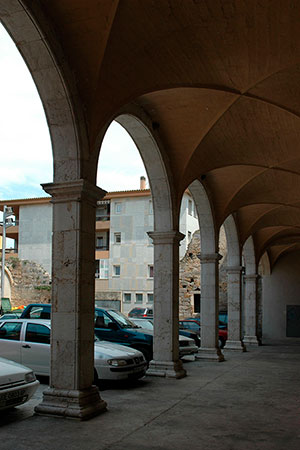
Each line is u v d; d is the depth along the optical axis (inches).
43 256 1616.6
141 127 403.5
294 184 627.2
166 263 441.1
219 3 271.7
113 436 230.2
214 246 600.7
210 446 219.0
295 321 1068.5
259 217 770.2
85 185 279.7
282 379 428.1
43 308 488.4
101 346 370.9
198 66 333.7
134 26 276.7
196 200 596.4
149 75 321.1
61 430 237.8
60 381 272.8
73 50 273.7
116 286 1482.5
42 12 253.1
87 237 286.2
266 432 244.5
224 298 1099.3
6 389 248.4
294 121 437.1
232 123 437.1
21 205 1670.8
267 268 1094.4
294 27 290.5
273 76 353.4
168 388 368.2
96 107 291.9
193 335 731.4
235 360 593.9
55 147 285.6
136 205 1503.4
